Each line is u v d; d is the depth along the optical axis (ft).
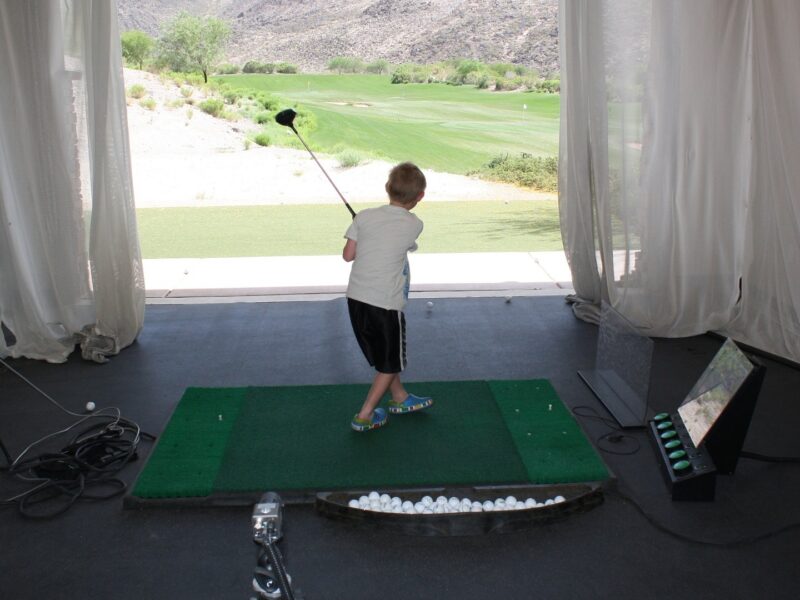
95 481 8.80
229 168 31.14
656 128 12.94
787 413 10.64
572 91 13.75
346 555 7.39
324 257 20.43
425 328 14.32
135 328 13.46
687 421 9.36
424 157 33.17
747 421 8.52
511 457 8.96
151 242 22.86
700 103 12.78
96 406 11.02
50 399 10.62
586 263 14.78
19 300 12.78
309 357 12.91
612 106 13.10
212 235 23.82
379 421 9.70
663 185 13.12
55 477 8.81
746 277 13.43
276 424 9.86
